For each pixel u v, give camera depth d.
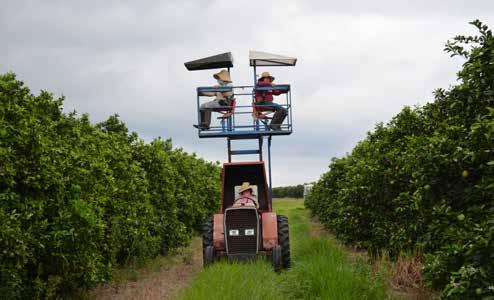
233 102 14.23
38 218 7.59
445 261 5.63
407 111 10.52
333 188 21.25
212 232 12.95
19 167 7.30
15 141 7.22
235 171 14.29
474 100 6.10
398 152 10.06
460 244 5.56
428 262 6.23
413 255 9.48
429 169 6.08
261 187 14.31
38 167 7.52
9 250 6.68
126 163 12.76
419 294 8.22
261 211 13.63
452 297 5.20
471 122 6.16
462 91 6.18
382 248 11.34
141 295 9.52
